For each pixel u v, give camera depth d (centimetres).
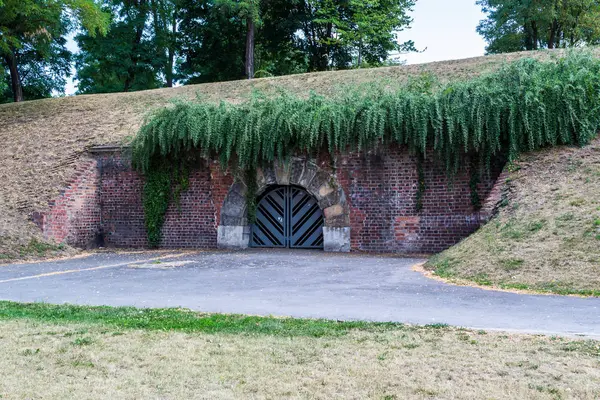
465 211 1388
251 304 702
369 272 1036
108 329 548
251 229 1628
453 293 762
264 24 3509
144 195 1683
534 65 1430
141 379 390
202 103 1684
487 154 1364
